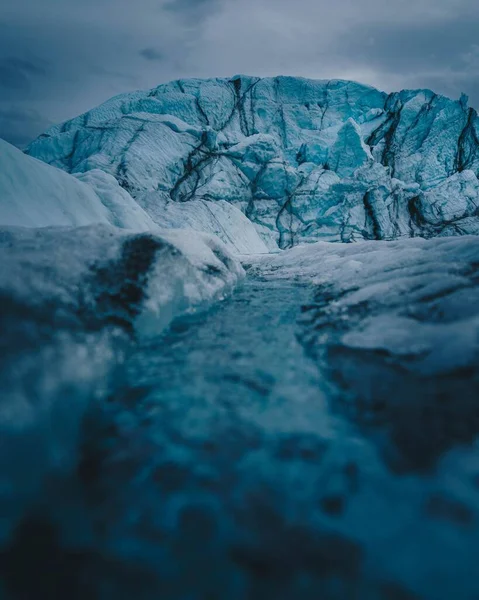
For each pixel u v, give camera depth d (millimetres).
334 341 2029
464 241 3326
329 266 4297
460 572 847
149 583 850
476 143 17328
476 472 1090
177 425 1389
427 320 2020
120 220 6828
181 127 15508
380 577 846
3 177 4559
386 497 1046
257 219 15609
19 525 971
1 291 1642
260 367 1808
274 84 20969
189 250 3150
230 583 849
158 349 2055
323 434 1311
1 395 1229
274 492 1084
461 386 1462
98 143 14086
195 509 1036
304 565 880
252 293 3605
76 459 1222
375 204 15094
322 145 18453
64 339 1628
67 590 836
